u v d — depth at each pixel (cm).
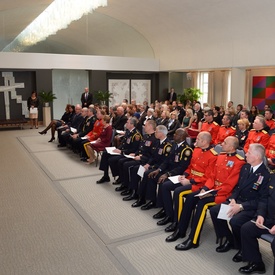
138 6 1228
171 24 1291
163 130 475
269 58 1041
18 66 1280
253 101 1411
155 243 370
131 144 566
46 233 393
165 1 1120
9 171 659
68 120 990
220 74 1505
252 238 306
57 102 1487
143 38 1512
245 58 1128
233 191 362
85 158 743
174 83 1678
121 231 399
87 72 1466
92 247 361
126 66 1471
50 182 589
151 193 462
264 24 1000
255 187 335
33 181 595
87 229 404
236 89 1193
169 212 413
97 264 327
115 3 1223
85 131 780
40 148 886
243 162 363
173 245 365
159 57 1544
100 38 1577
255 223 307
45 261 333
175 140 445
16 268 321
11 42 1398
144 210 462
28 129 1264
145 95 1588
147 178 466
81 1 995
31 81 1355
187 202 374
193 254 346
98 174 639
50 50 1573
